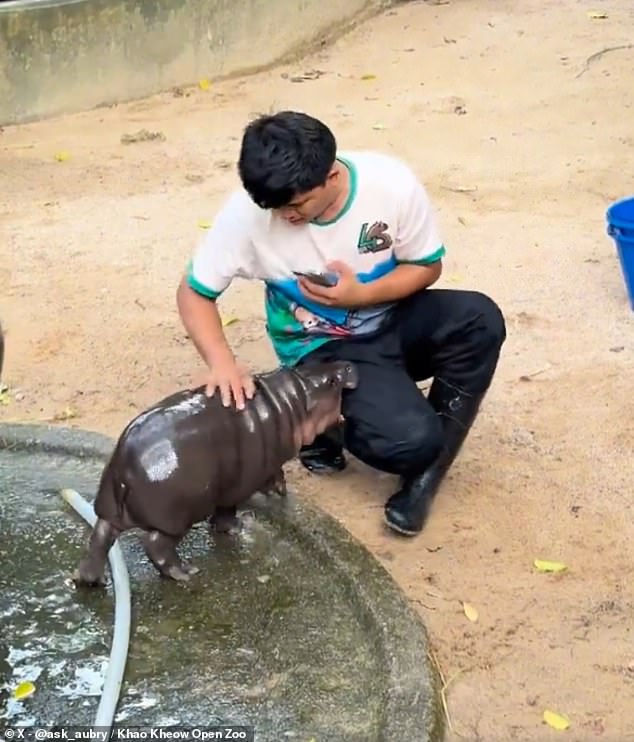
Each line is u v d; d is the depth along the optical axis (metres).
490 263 5.29
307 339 3.48
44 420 4.09
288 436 3.16
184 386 4.32
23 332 4.74
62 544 3.34
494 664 2.98
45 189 6.31
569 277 5.15
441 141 6.89
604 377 4.35
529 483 3.74
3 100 7.32
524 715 2.82
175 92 7.93
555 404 4.18
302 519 3.34
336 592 3.12
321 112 7.48
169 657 2.91
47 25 7.29
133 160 6.72
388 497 3.68
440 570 3.33
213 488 3.06
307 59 8.62
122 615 3.00
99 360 4.52
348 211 3.19
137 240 5.64
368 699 2.76
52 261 5.43
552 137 6.89
